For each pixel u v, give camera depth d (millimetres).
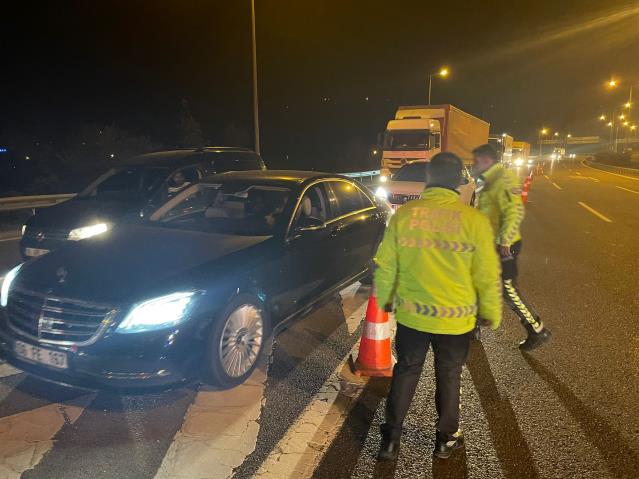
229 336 3719
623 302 5801
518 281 6680
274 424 3309
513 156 48844
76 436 3146
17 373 3965
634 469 2855
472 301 2707
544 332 4367
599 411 3455
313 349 4500
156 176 7883
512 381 3885
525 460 2943
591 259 7977
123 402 3561
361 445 3096
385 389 3785
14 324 3572
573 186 23875
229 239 4367
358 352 4141
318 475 2814
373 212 6004
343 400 3623
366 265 5844
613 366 4145
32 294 3537
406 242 2686
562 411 3457
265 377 3963
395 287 2818
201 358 3488
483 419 3361
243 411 3459
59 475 2785
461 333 2732
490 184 4133
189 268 3732
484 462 2932
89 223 6539
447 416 2900
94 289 3443
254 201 4910
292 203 4758
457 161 2730
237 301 3756
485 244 2592
